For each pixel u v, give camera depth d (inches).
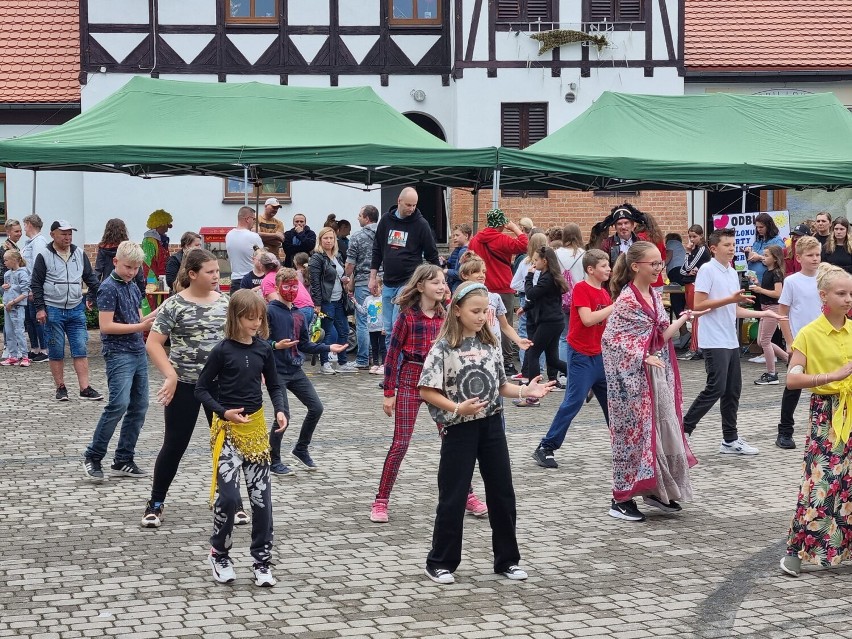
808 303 418.6
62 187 1004.6
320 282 607.5
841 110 780.0
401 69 1001.5
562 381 563.5
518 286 586.9
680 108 761.0
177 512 318.7
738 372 401.4
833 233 626.5
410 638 219.3
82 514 315.9
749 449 402.3
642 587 252.8
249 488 255.8
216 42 985.5
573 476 367.2
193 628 224.4
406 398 312.0
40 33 1052.5
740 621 229.3
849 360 264.2
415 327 311.0
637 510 313.9
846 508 262.1
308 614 233.6
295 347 362.9
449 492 256.1
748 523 309.7
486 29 970.7
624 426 311.1
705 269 392.2
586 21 977.5
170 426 298.0
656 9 983.0
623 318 312.0
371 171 709.9
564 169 655.8
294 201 994.7
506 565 260.5
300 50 994.1
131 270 347.9
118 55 979.3
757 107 770.8
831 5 1098.1
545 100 976.9
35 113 1008.2
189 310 295.0
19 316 633.0
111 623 227.0
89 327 834.8
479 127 975.0
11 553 277.4
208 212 985.5
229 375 255.8
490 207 992.2
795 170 689.6
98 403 508.4
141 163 629.9
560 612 235.5
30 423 458.9
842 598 244.4
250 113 681.0
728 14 1094.4
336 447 411.5
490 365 255.3
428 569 259.1
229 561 257.0
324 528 303.6
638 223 602.5
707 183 743.7
